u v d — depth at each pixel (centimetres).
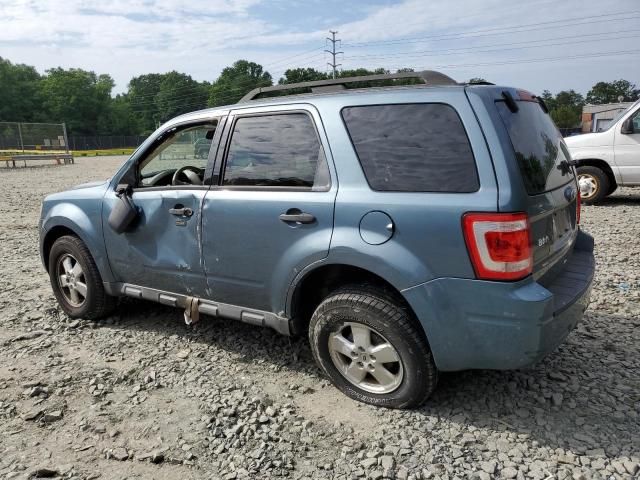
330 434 295
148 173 426
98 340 429
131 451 284
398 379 306
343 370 327
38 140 3278
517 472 259
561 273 332
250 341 419
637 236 738
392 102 299
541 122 332
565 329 291
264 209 331
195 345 414
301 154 327
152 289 411
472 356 278
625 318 443
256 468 269
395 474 261
